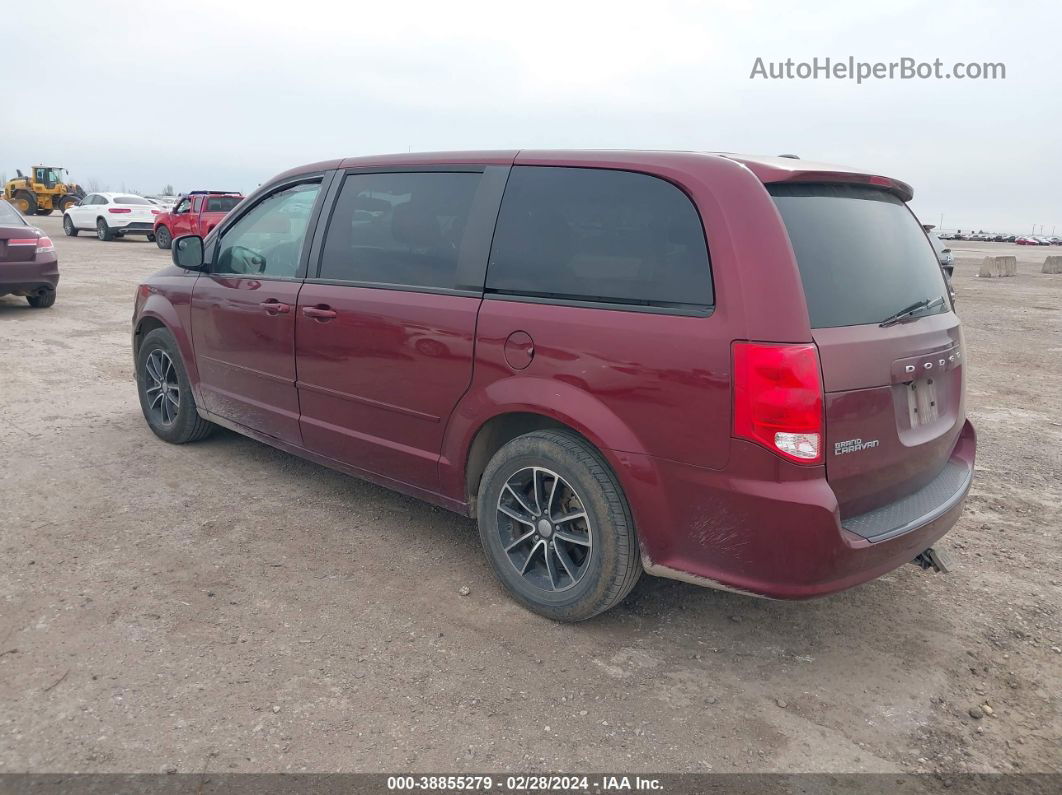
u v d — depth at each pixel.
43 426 5.56
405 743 2.50
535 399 3.07
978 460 5.61
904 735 2.64
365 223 3.89
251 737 2.48
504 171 3.39
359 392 3.82
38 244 10.15
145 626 3.06
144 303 5.26
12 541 3.74
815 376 2.56
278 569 3.59
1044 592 3.65
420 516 4.26
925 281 3.27
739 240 2.66
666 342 2.75
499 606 3.35
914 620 3.37
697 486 2.73
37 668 2.77
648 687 2.84
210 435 5.44
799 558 2.61
